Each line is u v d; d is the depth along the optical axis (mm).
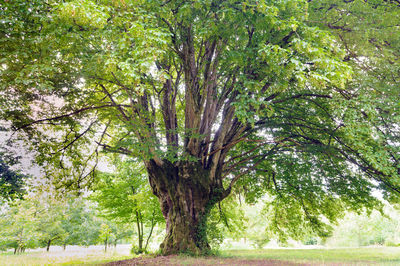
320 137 15734
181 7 9133
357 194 16578
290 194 18672
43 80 8961
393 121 11203
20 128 12898
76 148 16734
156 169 13672
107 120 17266
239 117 10586
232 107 13672
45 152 15422
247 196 19469
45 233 30781
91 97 13414
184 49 11820
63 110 13711
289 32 10891
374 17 10586
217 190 14078
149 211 21203
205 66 12875
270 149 17641
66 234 34406
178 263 9398
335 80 8680
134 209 20359
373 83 11266
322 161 16938
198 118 12625
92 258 17406
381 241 46969
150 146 11539
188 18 10008
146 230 37156
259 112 11234
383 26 10820
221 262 9914
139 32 7527
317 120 15867
